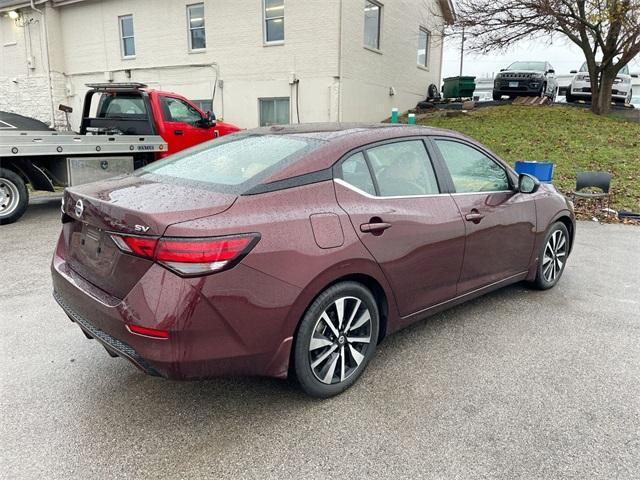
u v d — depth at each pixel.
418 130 3.33
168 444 2.37
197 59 15.20
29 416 2.56
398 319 3.10
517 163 8.73
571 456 2.29
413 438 2.41
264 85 14.24
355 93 14.06
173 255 2.14
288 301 2.41
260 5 13.82
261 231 2.32
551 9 12.88
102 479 2.13
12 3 17.44
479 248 3.53
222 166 2.78
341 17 12.88
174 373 2.22
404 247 2.95
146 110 8.45
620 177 9.67
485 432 2.46
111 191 2.61
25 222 7.16
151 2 15.56
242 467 2.21
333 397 2.77
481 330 3.65
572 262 5.44
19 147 6.53
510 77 17.91
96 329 2.47
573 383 2.92
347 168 2.80
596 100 15.42
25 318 3.77
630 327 3.71
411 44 17.52
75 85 17.98
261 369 2.44
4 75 19.05
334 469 2.20
